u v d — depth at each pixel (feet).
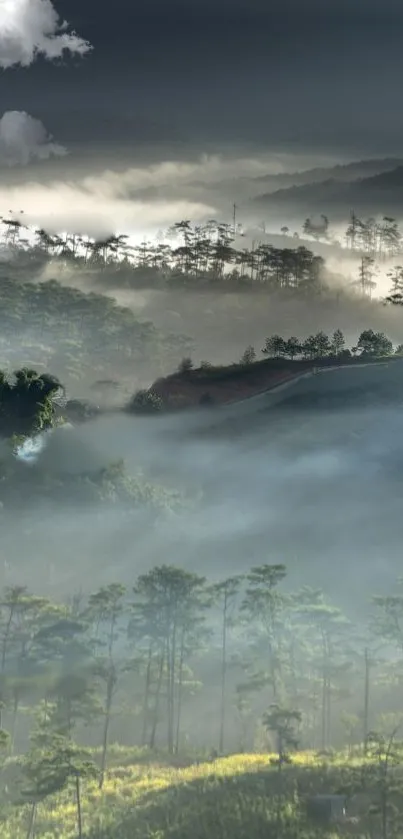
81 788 330.34
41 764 306.76
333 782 313.73
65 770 304.91
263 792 311.06
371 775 312.29
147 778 337.31
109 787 330.54
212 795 312.09
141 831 294.87
